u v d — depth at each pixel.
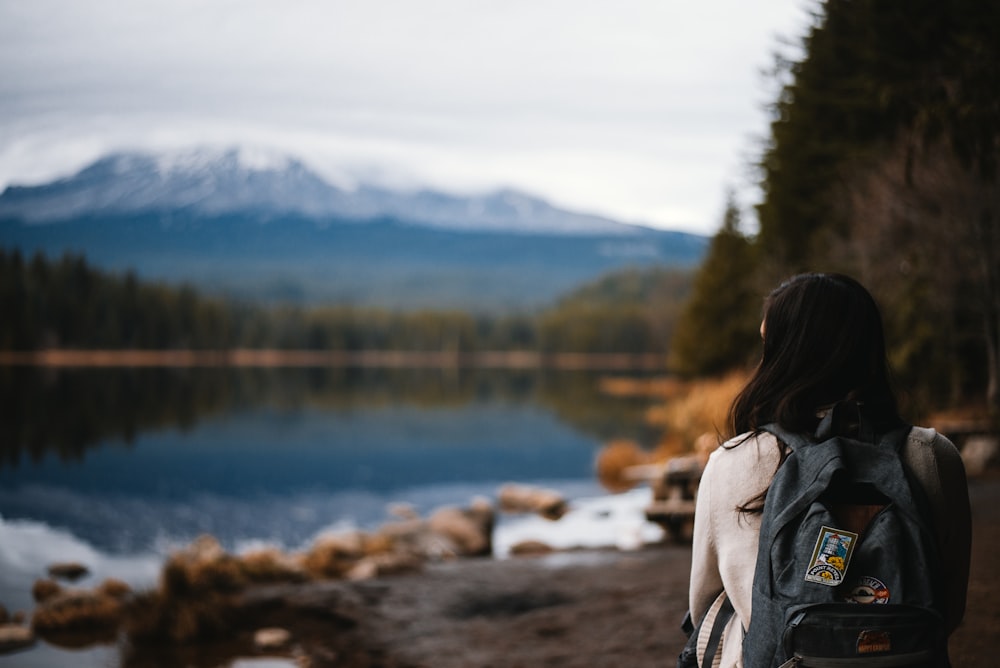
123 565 10.91
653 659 5.43
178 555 10.12
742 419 1.69
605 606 7.00
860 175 18.72
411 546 11.52
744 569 1.50
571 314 165.00
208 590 7.77
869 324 1.64
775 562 1.42
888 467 1.46
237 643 6.63
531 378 86.12
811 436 1.54
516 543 12.30
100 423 32.56
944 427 13.85
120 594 8.73
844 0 16.55
